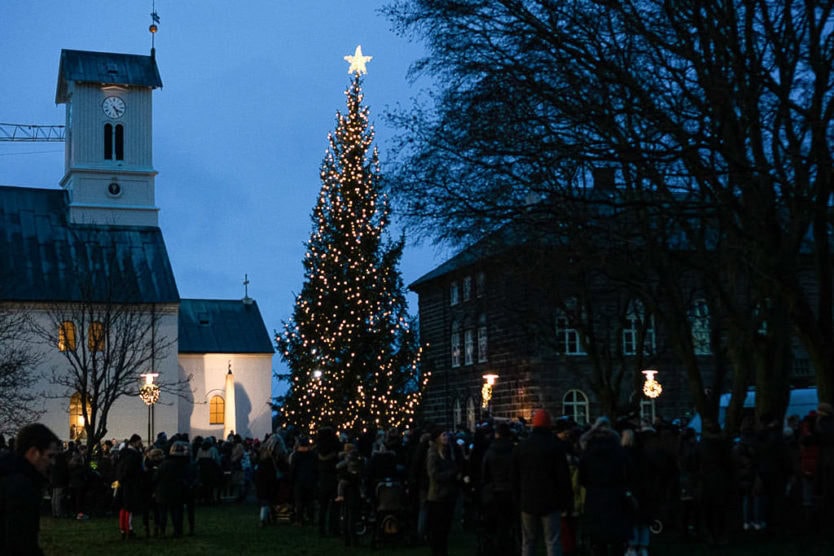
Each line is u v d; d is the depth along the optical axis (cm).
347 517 2202
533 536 1516
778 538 2033
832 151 2108
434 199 2528
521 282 3575
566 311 3588
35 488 795
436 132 2511
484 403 5009
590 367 5600
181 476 2519
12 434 4872
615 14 2245
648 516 1683
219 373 7325
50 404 6284
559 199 2412
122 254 6875
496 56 2372
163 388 6525
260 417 7362
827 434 2073
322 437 2442
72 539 2550
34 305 6288
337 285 5525
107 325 5425
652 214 2355
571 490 1509
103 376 5156
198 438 4038
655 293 3238
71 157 7381
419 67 2488
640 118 2242
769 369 2467
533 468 1498
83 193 7125
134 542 2433
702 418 2806
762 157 2177
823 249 2269
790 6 2155
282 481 2875
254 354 7412
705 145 2045
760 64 2128
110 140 7281
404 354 5659
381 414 5500
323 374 5519
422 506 2134
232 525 2869
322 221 5669
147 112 7375
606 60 2214
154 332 5838
